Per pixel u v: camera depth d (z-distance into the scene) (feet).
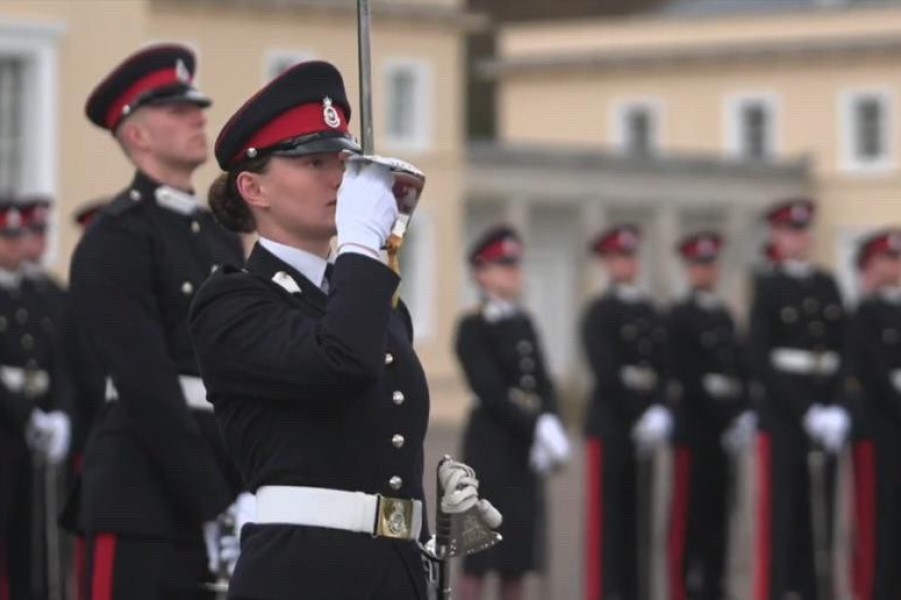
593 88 516.32
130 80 73.67
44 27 158.30
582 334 137.39
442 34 385.50
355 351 50.06
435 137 388.98
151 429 70.49
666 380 136.36
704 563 136.98
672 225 460.96
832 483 126.21
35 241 119.14
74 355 98.94
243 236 81.66
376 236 50.65
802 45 492.13
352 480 51.90
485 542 54.13
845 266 492.13
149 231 72.23
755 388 132.57
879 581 128.06
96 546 71.51
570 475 244.42
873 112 489.67
